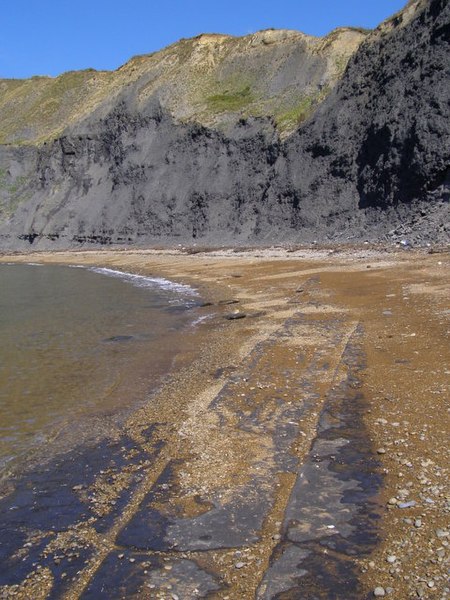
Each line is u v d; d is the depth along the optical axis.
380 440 7.18
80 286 29.39
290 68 51.97
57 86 82.06
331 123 39.25
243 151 46.62
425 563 4.79
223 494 6.32
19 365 12.95
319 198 37.88
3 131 78.81
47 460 7.85
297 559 5.02
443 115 30.48
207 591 4.78
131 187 54.66
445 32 32.75
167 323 17.48
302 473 6.51
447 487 5.89
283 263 28.75
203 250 40.34
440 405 7.98
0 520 6.32
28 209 63.81
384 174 33.25
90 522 6.11
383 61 37.38
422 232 27.70
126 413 9.49
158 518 5.99
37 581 5.16
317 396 9.02
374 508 5.70
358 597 4.52
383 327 12.86
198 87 56.62
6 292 27.69
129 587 4.93
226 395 9.57
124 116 59.28
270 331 14.04
